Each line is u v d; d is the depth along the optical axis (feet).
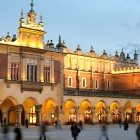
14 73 220.23
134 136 155.84
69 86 283.59
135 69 309.01
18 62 222.07
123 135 162.50
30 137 143.13
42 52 232.53
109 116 273.13
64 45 291.58
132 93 307.99
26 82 221.66
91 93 260.21
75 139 119.85
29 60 226.58
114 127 241.35
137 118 296.92
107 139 125.80
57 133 170.50
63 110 242.37
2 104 225.35
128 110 294.46
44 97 232.94
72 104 256.93
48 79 236.63
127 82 312.50
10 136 147.64
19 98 220.43
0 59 214.07
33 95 227.20
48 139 131.54
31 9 232.12
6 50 216.95
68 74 284.41
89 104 259.39
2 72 214.48
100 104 272.51
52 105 243.60
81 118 261.65
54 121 235.81
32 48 226.79
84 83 296.30
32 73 227.81
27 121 214.69
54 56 241.35
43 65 233.76
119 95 279.69
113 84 321.52
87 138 141.28
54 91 238.68
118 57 330.34
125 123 208.33
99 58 311.47
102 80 311.47
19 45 222.48
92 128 222.07
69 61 288.10
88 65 303.07
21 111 221.66
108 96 271.28
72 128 120.37
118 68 321.32
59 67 243.81
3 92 213.87
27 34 227.61
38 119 229.66
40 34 233.76
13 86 218.59
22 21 225.15
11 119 228.02
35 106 230.68
